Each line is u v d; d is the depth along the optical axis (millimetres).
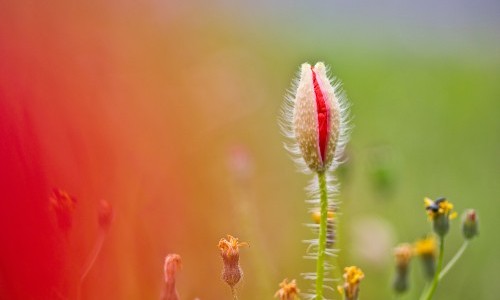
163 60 529
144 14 515
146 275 343
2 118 292
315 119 315
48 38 340
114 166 343
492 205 672
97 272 324
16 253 288
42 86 314
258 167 596
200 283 419
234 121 581
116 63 424
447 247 577
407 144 778
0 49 316
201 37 720
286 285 325
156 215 386
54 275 292
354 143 776
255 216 449
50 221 293
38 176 293
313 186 333
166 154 436
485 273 555
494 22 1221
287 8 1076
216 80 582
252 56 752
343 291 325
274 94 750
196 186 449
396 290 402
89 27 401
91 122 336
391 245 487
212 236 434
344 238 478
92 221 319
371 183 499
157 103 480
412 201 641
